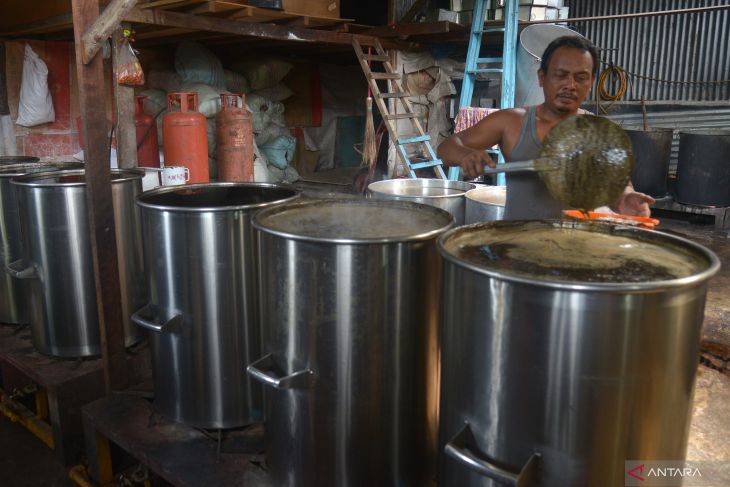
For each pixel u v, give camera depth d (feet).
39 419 8.96
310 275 4.58
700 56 22.99
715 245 15.80
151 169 10.53
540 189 6.43
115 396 7.53
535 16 20.77
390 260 4.56
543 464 3.62
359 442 4.89
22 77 17.22
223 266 6.14
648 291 3.24
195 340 6.31
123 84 11.99
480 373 3.80
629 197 5.97
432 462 5.48
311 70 25.50
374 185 8.82
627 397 3.42
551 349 3.43
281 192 7.44
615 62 24.64
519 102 19.33
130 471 7.40
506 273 3.47
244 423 6.63
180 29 15.53
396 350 4.79
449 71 23.02
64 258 8.00
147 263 6.48
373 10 23.93
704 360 9.04
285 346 4.90
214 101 17.72
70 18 14.74
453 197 7.97
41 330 8.43
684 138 18.67
